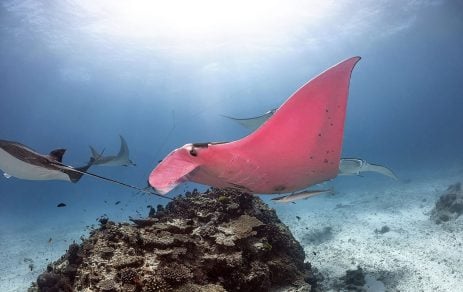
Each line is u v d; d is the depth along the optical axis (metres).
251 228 4.43
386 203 13.72
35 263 10.11
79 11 20.81
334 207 14.68
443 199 10.30
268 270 4.32
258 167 2.51
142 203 24.06
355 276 6.28
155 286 3.27
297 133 2.45
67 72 32.50
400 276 6.37
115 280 3.30
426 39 32.16
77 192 51.97
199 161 2.40
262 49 29.30
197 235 4.25
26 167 3.61
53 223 18.72
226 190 5.34
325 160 2.58
